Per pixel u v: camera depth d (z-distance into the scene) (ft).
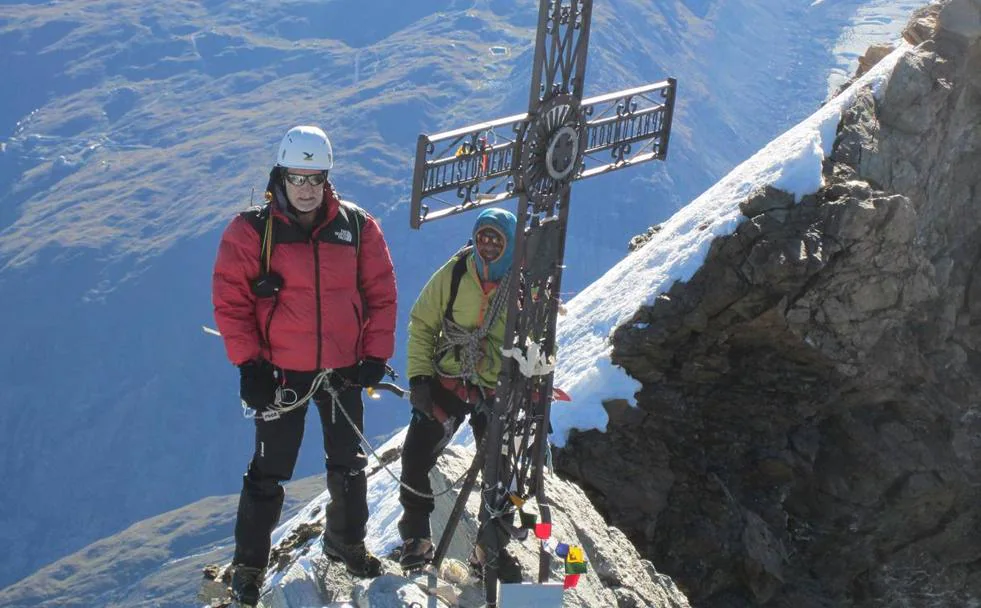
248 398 18.13
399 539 25.50
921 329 42.78
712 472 41.06
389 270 19.06
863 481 41.93
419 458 20.40
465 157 16.55
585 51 17.72
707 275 41.14
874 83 45.06
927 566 42.93
